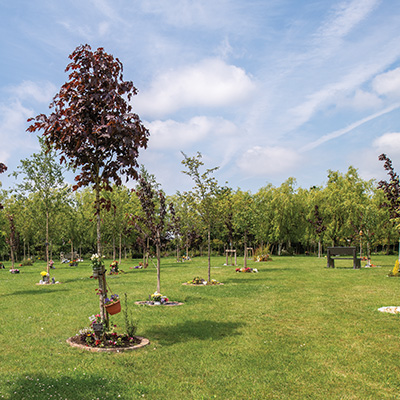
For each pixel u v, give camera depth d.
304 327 8.51
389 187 19.94
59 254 49.62
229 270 24.70
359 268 24.06
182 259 39.53
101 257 7.45
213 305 11.36
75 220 42.84
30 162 20.28
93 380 5.30
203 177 17.47
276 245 55.75
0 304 12.22
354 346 7.04
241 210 27.25
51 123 7.18
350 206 41.03
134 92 7.88
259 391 5.02
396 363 6.11
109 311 7.27
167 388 5.09
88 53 7.24
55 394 4.82
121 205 35.88
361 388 5.15
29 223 41.09
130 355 6.50
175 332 8.14
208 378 5.48
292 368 5.91
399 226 19.11
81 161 7.69
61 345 7.11
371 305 11.00
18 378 5.37
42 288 16.80
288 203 46.12
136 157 7.64
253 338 7.61
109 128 6.98
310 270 23.11
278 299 12.27
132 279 19.78
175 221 34.47
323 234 42.47
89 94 7.50
